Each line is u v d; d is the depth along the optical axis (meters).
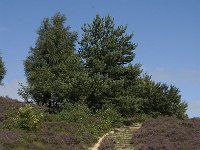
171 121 37.19
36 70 52.69
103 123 38.28
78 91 44.00
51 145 30.55
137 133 33.78
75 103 42.53
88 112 41.12
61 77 46.66
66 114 39.50
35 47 54.88
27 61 54.34
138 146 30.36
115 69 45.25
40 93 50.44
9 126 32.53
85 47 46.66
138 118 44.38
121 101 43.19
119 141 33.41
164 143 30.03
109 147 31.67
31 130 32.62
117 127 39.62
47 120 37.41
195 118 38.22
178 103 55.06
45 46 54.12
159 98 53.22
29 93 51.03
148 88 53.06
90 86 43.59
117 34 46.59
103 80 44.38
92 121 38.50
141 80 46.88
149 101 52.72
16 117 33.53
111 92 43.75
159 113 52.09
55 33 54.50
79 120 38.38
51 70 51.72
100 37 46.72
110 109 41.53
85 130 35.69
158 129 33.91
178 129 33.19
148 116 47.06
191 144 29.56
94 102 44.22
